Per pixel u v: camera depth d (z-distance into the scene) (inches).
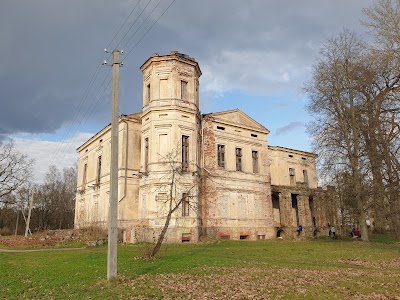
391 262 757.9
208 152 1507.1
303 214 1841.8
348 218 1568.7
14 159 2233.0
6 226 2913.4
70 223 3233.3
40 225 3038.9
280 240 1517.0
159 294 427.2
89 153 1895.9
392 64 991.0
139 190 1373.0
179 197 1268.5
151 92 1380.4
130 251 905.5
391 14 956.6
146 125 1393.9
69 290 460.8
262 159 1727.4
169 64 1384.1
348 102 1412.4
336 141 1373.0
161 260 719.7
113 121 546.0
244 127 1670.8
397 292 436.1
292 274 563.2
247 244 1234.0
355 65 1389.0
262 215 1643.7
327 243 1289.4
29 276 567.8
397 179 1145.4
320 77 1483.8
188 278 526.0
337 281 501.7
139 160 1476.4
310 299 402.6
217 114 1583.4
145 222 1288.1
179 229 1246.9
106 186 1588.3
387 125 1176.8
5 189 2194.9
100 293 436.1
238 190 1578.5
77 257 770.2
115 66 572.4
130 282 494.6
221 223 1476.4
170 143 1316.4
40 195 3029.0
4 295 445.1
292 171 2074.3
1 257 797.9
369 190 1236.5
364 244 1205.7
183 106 1364.4
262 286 469.7
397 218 1190.3
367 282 496.1
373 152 1227.9
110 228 517.0
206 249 1003.3
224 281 504.1
